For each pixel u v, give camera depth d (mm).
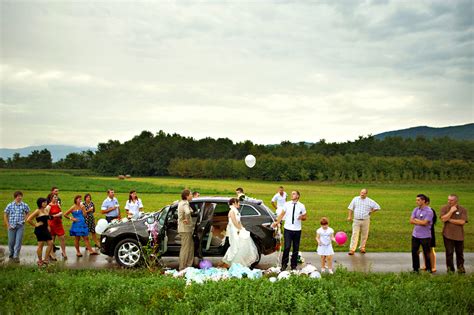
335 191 64562
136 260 11867
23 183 61188
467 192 64625
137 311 7008
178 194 47500
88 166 172000
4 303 7672
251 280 8594
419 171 107938
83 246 15352
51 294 8078
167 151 148375
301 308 6973
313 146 154125
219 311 6859
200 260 11781
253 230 11961
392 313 6938
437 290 8102
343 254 14055
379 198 48312
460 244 11070
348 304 7227
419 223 11039
